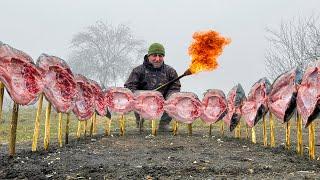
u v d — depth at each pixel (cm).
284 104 516
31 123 1094
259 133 786
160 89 798
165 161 445
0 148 563
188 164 426
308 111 454
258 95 593
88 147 547
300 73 496
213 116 692
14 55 434
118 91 691
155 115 692
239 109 657
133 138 646
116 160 450
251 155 494
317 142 635
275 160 460
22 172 386
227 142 619
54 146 561
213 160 453
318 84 440
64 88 528
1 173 383
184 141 617
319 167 425
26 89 452
